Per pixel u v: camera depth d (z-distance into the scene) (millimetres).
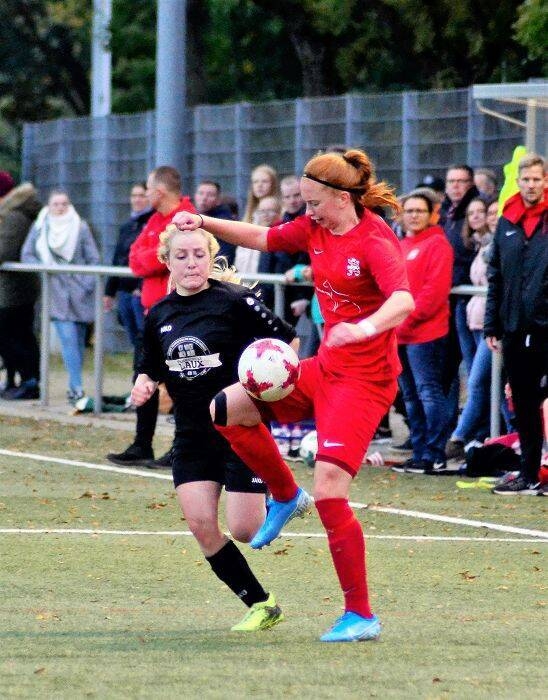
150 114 55906
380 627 16266
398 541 23000
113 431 35875
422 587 19516
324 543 22781
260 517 17219
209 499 17016
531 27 45844
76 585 19562
